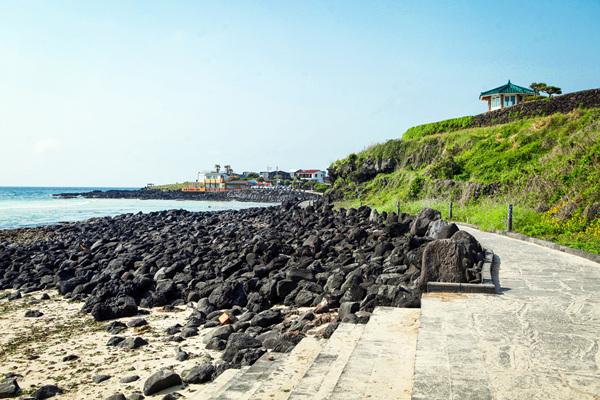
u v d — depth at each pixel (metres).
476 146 37.88
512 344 5.76
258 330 10.27
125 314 12.73
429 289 8.99
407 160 46.44
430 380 4.66
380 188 46.06
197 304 13.12
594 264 12.11
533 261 12.61
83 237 31.30
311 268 15.12
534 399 4.26
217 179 138.88
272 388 5.77
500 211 23.45
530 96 50.25
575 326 6.55
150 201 105.12
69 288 16.02
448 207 30.12
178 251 21.25
